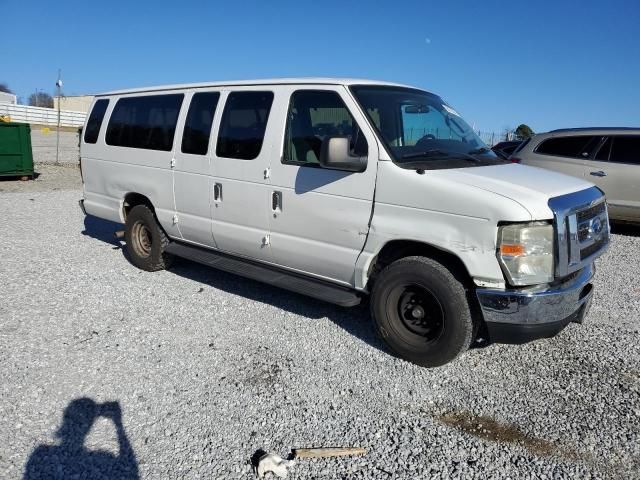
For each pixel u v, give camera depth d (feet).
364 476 9.49
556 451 10.23
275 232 15.78
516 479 9.45
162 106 19.49
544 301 11.68
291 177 15.07
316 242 14.83
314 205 14.62
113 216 22.17
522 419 11.28
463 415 11.44
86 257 23.38
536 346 14.75
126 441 10.35
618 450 10.26
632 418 11.32
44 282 19.65
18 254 23.48
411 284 13.08
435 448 10.30
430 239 12.53
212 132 17.30
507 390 12.43
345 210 14.01
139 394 12.02
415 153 13.80
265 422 11.05
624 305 18.16
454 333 12.53
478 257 11.90
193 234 18.67
